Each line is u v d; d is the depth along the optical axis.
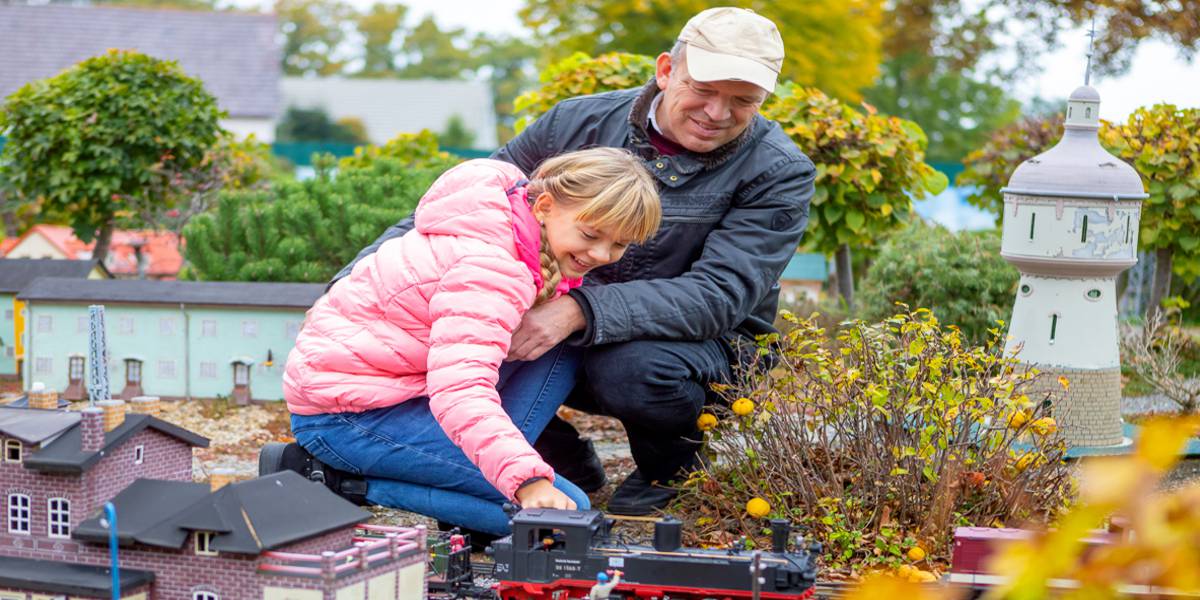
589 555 3.78
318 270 9.07
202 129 12.22
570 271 4.46
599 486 5.62
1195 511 1.57
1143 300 13.00
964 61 29.78
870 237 10.23
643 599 3.73
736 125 4.93
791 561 3.72
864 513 4.80
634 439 5.23
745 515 4.98
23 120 11.77
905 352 5.01
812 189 5.25
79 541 3.67
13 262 9.29
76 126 11.61
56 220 15.39
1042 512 4.81
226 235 9.48
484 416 4.05
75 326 8.24
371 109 55.34
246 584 3.44
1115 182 6.52
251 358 8.07
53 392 4.18
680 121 4.91
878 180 9.57
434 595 4.14
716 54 4.66
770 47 4.73
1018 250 6.68
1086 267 6.54
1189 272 10.59
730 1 22.20
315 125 51.56
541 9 23.05
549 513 3.87
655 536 3.83
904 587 1.73
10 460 3.77
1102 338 6.66
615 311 4.70
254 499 3.53
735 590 3.66
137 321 8.17
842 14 22.83
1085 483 5.04
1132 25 21.08
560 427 5.46
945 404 4.75
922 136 10.45
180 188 12.28
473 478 4.49
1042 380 6.64
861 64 23.56
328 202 9.30
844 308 10.55
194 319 8.11
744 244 5.05
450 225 4.30
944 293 9.21
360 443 4.56
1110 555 1.61
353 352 4.47
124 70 12.04
